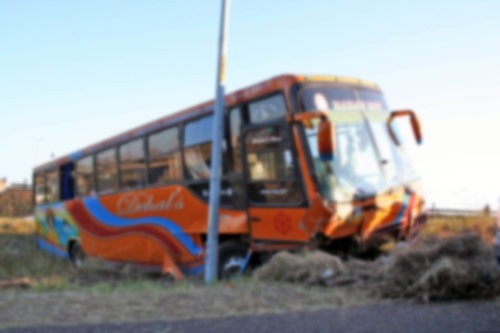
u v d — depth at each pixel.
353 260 8.54
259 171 10.34
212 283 9.57
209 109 12.01
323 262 8.45
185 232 12.46
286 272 8.66
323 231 9.20
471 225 14.15
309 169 9.37
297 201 9.56
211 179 10.90
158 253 13.45
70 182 18.98
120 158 15.52
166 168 13.32
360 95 10.73
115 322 5.95
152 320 6.05
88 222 17.16
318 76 10.21
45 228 21.00
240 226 10.73
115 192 15.66
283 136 9.82
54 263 16.41
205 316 6.25
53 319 6.07
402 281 7.06
